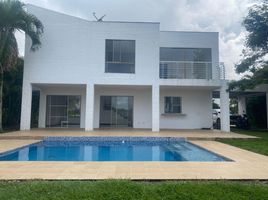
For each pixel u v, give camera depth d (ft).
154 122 53.67
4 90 57.52
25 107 53.36
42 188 15.96
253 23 60.03
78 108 62.13
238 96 83.87
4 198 14.44
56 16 54.34
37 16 54.19
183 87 58.59
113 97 62.34
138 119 62.13
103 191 15.51
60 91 61.98
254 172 20.77
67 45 54.19
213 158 30.14
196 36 64.18
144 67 54.70
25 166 22.63
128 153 34.42
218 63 61.31
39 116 61.36
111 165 23.25
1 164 23.52
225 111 55.57
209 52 64.18
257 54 62.13
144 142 42.52
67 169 21.49
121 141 42.42
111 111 62.13
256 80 58.08
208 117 63.72
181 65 59.16
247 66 62.59
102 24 54.80
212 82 55.36
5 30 50.21
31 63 53.72
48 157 30.78
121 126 62.23
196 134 48.32
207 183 17.60
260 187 16.72
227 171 21.09
